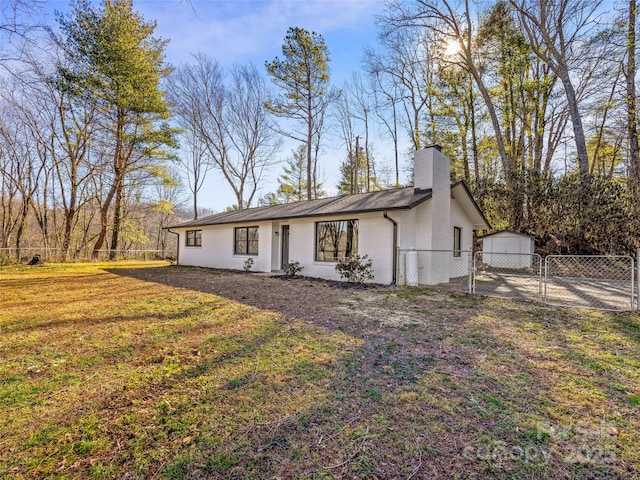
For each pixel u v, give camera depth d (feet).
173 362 10.58
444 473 5.71
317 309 18.13
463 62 55.21
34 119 56.03
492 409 7.84
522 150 55.88
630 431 7.00
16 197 62.49
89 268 44.62
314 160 85.20
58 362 10.57
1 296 22.15
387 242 28.53
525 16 48.62
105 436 6.72
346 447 6.40
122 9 52.13
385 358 11.03
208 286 26.78
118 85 52.34
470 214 39.06
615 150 60.34
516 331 14.17
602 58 46.68
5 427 7.01
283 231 40.45
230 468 5.82
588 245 41.06
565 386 9.06
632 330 14.26
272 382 9.16
